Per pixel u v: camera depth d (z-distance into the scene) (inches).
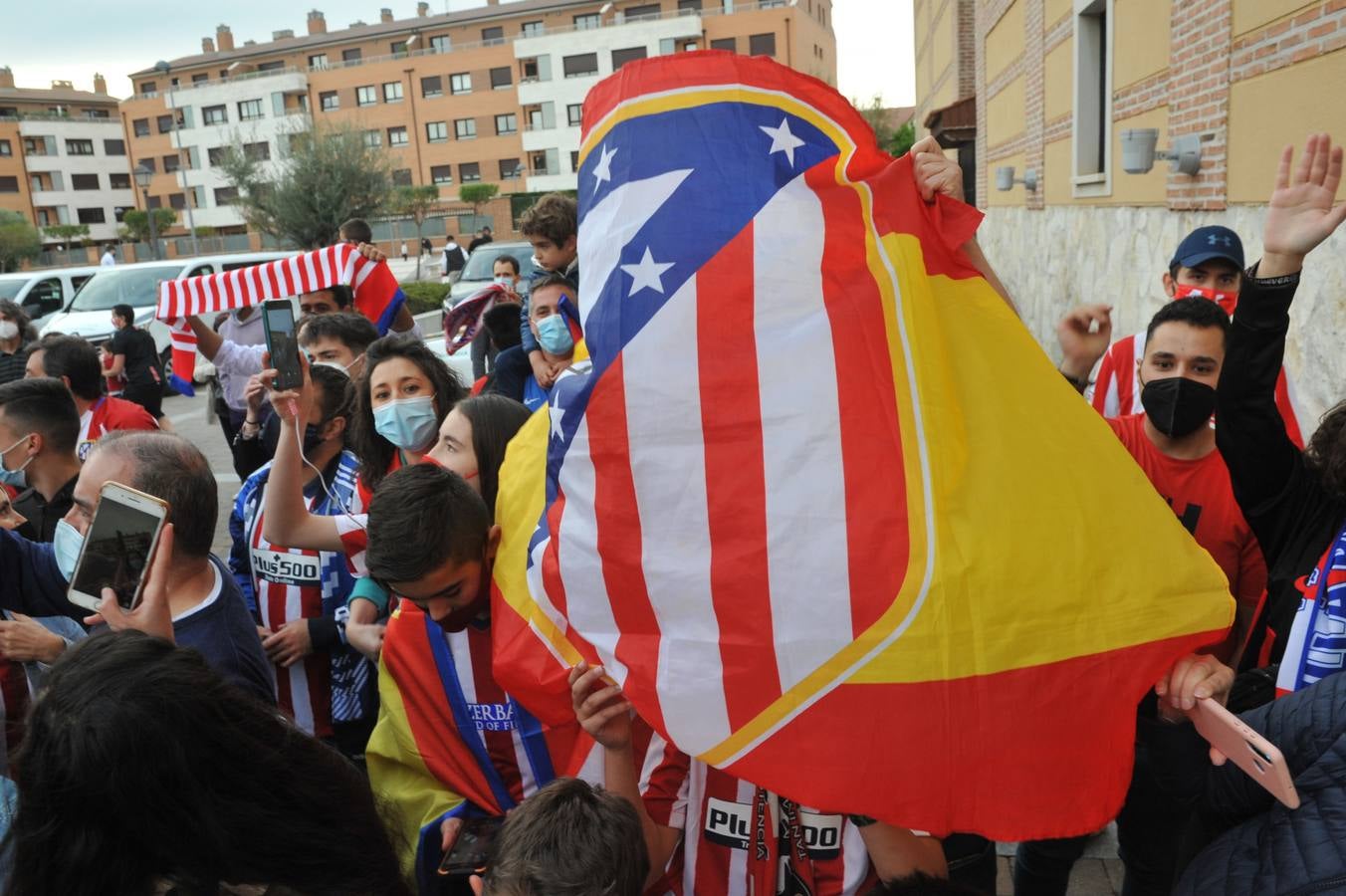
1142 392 98.4
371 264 215.6
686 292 59.6
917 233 59.7
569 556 63.2
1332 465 73.9
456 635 81.7
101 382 187.3
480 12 2454.5
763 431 57.6
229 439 258.4
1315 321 158.6
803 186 60.9
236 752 42.7
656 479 59.4
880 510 55.4
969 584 54.1
